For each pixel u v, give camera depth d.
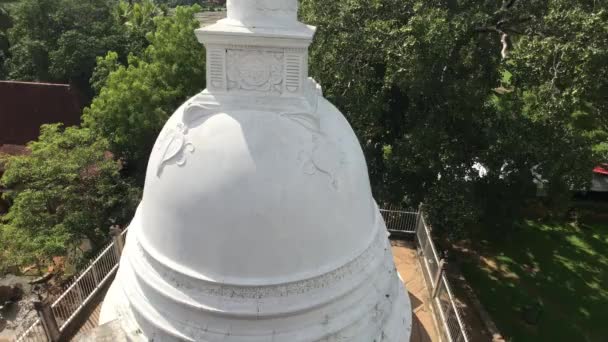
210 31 6.92
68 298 10.84
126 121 20.67
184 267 7.13
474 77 16.19
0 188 21.72
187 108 7.42
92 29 33.59
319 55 17.75
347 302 7.61
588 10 14.93
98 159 18.17
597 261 21.64
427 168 18.30
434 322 12.28
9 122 25.84
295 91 7.38
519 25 17.94
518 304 18.77
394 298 9.03
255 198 6.77
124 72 21.42
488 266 21.09
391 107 20.27
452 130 17.72
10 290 18.12
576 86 13.41
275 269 6.91
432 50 14.48
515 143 16.09
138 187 19.72
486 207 19.08
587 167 15.64
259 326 7.04
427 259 14.03
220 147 7.00
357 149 8.20
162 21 23.05
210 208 6.86
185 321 7.21
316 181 7.06
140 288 7.86
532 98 15.62
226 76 7.33
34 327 10.13
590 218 24.98
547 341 16.94
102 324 8.18
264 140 6.99
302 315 7.14
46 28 33.47
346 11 17.09
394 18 16.91
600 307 18.69
